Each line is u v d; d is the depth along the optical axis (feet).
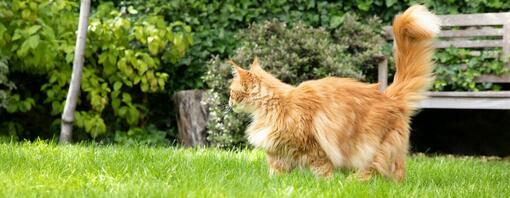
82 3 30.19
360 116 18.61
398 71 19.43
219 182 17.24
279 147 18.78
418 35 18.97
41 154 21.89
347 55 31.63
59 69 32.89
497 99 29.63
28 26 31.76
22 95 34.63
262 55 31.17
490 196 17.35
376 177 18.48
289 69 30.58
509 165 28.27
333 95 18.66
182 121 32.94
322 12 35.12
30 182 16.58
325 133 18.22
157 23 32.94
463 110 36.94
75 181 17.12
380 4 35.04
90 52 32.73
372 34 32.81
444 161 26.00
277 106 18.65
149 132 34.60
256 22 35.50
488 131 36.63
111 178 17.57
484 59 32.30
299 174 19.04
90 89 32.50
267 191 16.33
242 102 19.31
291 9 35.70
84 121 32.37
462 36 32.73
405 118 19.13
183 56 34.47
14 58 32.27
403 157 19.16
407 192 16.97
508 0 33.24
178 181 17.29
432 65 19.40
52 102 33.19
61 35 32.71
